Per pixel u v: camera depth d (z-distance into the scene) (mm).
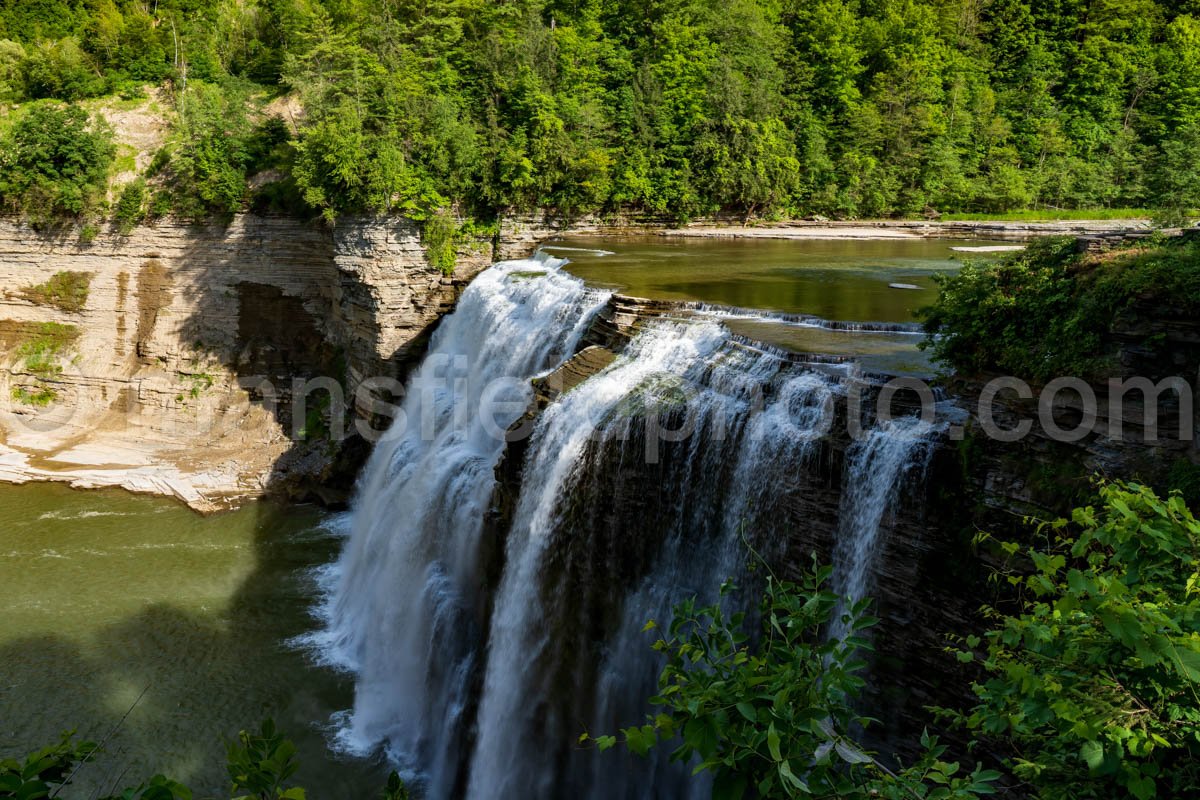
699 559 19641
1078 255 14172
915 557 15391
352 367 41344
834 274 34344
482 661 23406
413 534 28266
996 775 6434
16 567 32125
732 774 6828
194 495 38281
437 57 44312
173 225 46000
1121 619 6414
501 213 42344
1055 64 64000
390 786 8484
